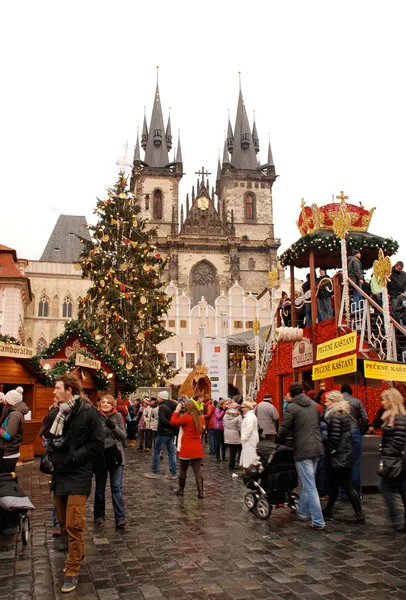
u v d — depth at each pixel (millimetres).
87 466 5973
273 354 21266
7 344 15898
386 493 8031
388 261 12625
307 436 8148
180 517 9000
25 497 7492
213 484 12570
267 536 7715
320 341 16500
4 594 5562
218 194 103062
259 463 9125
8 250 50406
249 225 91562
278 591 5602
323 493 9836
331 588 5684
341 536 7672
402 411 8031
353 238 17312
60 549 7148
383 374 11312
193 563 6516
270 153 94938
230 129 101625
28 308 63000
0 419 8609
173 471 13344
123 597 5461
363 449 11172
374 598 5414
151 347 30391
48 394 18375
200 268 85562
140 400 25375
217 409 17812
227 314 57969
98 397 23141
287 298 21328
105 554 6910
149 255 31969
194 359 54062
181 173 91938
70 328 22109
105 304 29688
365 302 13531
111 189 31703
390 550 6984
